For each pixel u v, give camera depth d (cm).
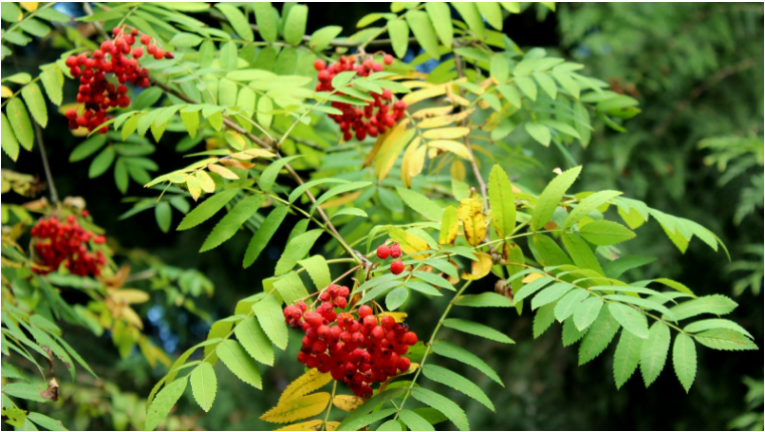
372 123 108
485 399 88
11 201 194
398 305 83
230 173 91
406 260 89
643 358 85
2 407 86
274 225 92
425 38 111
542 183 208
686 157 227
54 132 236
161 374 254
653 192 225
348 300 92
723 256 227
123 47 102
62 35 122
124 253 168
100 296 153
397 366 89
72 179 256
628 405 245
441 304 256
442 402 87
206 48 108
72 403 172
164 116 94
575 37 217
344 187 91
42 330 97
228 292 263
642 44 224
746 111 230
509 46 121
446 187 128
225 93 104
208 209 92
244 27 112
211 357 89
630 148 215
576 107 116
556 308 83
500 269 101
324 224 94
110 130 128
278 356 256
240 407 252
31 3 107
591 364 245
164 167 250
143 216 271
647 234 220
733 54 233
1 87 101
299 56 113
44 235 124
